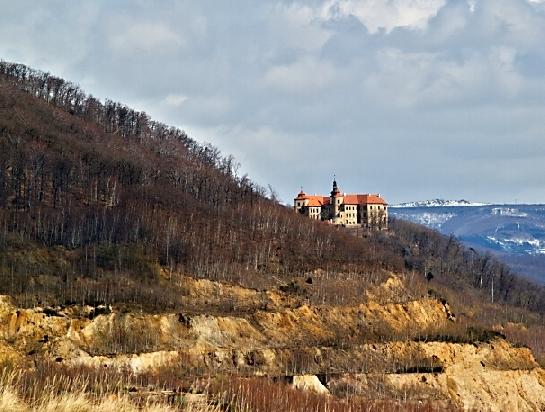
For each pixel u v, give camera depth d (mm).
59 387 135500
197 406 161875
